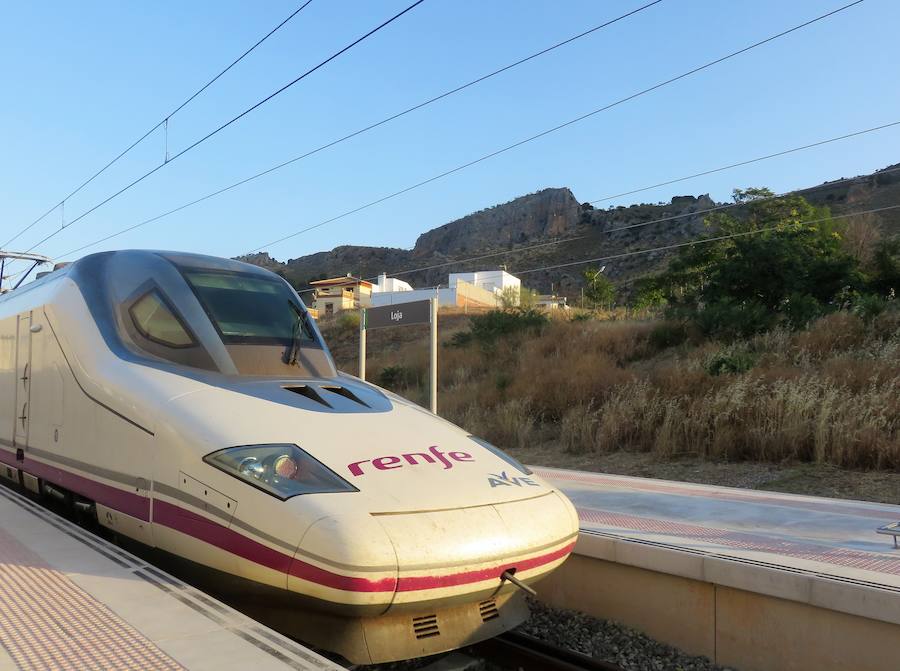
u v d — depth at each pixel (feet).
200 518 13.32
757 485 31.89
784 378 42.19
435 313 32.53
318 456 13.11
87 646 10.28
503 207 547.08
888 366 40.78
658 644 16.52
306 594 11.87
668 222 370.94
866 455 32.45
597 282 212.23
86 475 16.96
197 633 10.88
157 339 16.92
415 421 15.97
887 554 16.55
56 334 19.51
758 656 15.08
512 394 55.26
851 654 13.80
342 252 593.42
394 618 12.39
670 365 53.93
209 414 14.16
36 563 14.19
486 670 15.25
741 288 80.02
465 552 12.23
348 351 116.78
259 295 18.86
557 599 18.75
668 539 17.93
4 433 22.98
